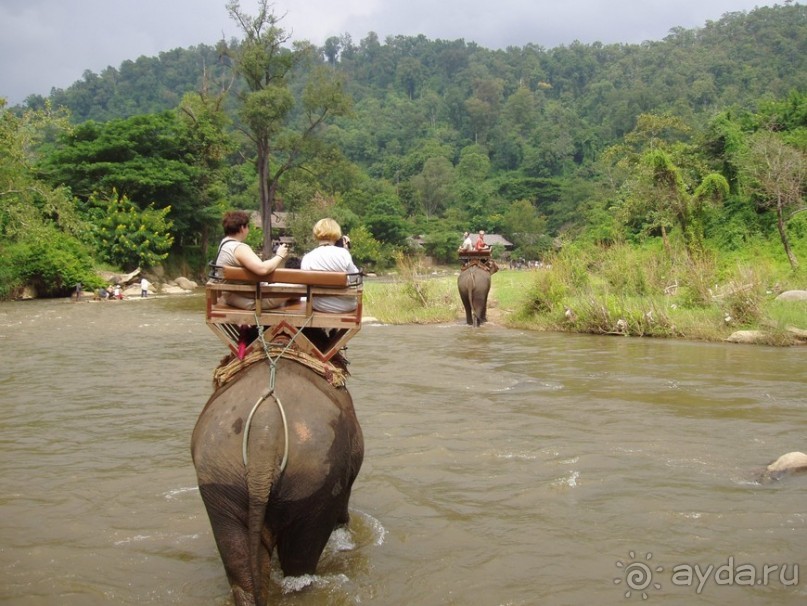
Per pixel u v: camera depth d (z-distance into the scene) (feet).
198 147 179.42
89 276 130.21
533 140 486.79
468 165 423.64
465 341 56.24
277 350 15.71
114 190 152.76
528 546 17.97
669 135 301.43
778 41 563.07
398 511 20.45
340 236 18.66
